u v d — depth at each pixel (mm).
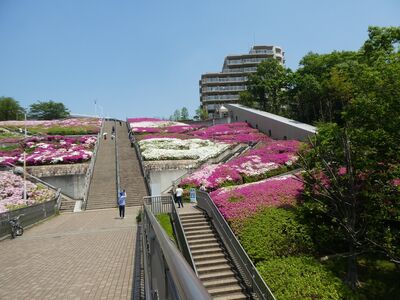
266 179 27844
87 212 27828
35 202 27141
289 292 13031
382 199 14258
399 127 13938
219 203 20375
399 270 15391
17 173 32625
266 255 15672
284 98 60406
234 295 14359
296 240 16250
